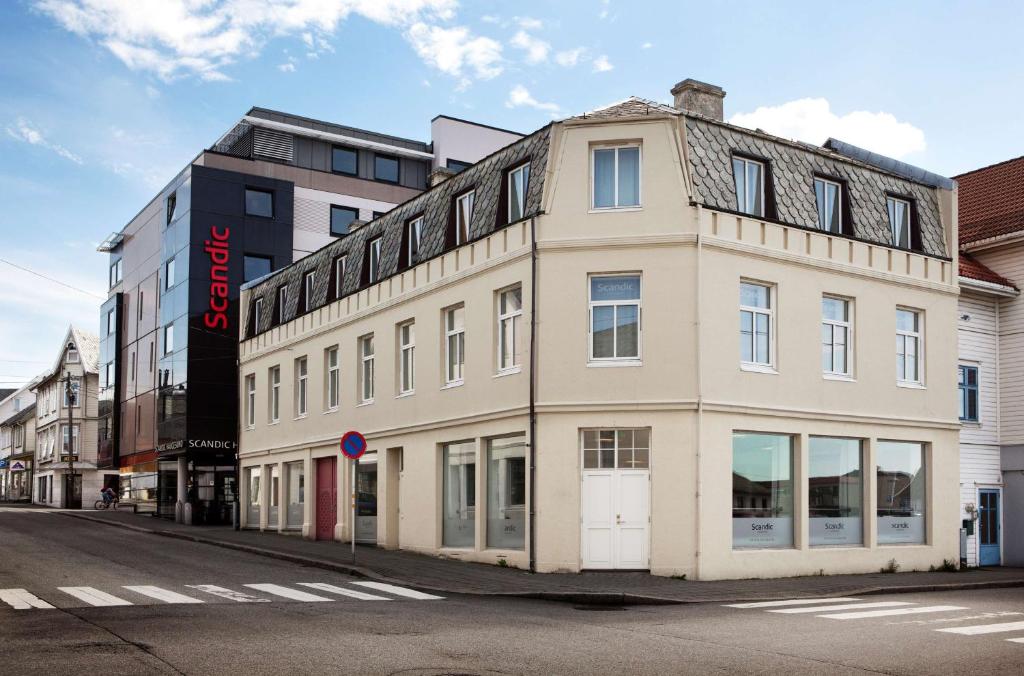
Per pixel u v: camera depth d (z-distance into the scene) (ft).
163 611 45.62
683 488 67.56
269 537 108.99
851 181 81.05
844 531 77.56
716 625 44.70
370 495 95.55
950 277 86.84
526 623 44.47
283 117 173.27
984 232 98.68
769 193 75.10
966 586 70.33
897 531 81.25
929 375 84.07
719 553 68.03
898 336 83.05
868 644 38.88
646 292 69.67
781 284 74.18
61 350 240.32
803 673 32.58
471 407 79.15
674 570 67.00
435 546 82.89
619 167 71.82
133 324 183.21
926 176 88.12
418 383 87.45
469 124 189.47
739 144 74.18
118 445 188.55
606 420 69.21
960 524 85.46
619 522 68.69
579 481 69.31
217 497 152.25
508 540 74.59
